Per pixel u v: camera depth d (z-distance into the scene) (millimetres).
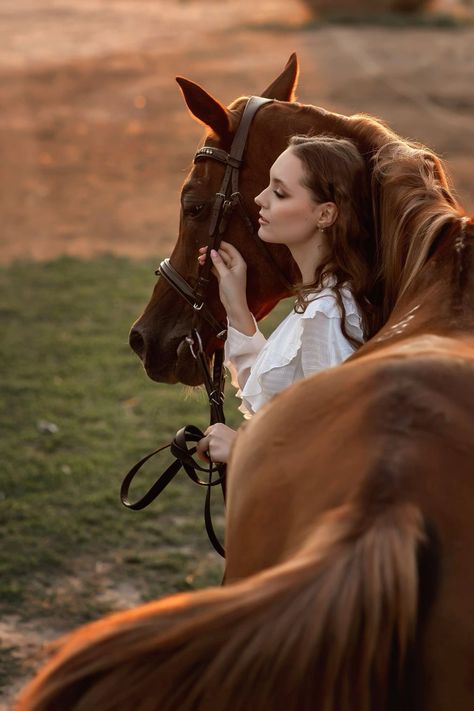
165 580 4250
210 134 2354
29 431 5719
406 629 1147
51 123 15625
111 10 29406
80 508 4844
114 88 17797
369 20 24203
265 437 1439
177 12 28828
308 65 18812
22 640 3795
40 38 23719
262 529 1358
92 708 1158
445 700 1188
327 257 2025
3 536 4562
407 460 1253
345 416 1356
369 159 2104
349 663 1139
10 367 6766
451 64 18594
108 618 1206
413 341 1567
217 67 19031
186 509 4891
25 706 1186
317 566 1175
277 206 2020
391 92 16391
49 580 4234
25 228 10797
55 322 7719
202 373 2389
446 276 1710
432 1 25031
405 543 1169
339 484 1275
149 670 1158
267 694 1139
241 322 2238
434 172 2033
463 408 1324
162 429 5801
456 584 1199
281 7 28859
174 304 2439
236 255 2293
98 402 6191
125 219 11086
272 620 1146
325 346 1927
